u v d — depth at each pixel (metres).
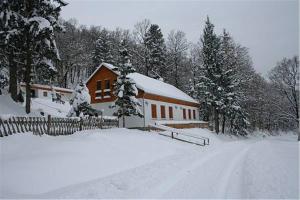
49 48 19.02
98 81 34.47
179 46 63.34
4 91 21.83
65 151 11.98
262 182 8.62
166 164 12.72
